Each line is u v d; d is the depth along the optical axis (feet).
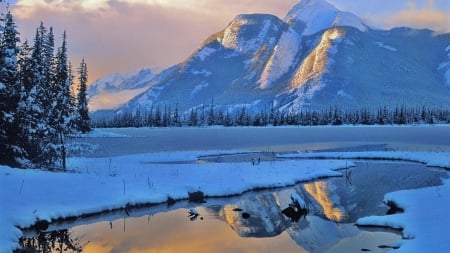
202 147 223.51
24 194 65.98
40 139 102.06
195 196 81.00
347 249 49.24
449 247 43.93
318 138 304.30
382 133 364.99
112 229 58.39
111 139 280.92
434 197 73.15
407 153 171.01
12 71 91.71
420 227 54.19
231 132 408.67
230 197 83.87
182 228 59.11
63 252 48.21
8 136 91.86
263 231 57.82
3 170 75.82
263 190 92.53
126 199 72.02
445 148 207.00
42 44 117.39
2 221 53.31
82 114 275.59
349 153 177.88
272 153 191.72
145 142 260.21
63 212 62.64
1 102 90.12
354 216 67.05
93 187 76.48
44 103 104.63
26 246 50.34
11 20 92.89
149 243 51.85
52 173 82.48
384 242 52.08
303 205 69.36
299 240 53.72
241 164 129.80
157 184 85.76
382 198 82.79
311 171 117.60
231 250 49.16
